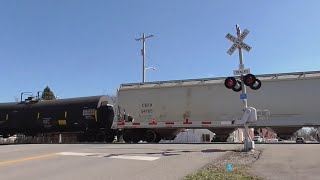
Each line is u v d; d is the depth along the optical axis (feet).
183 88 89.86
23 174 37.76
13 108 110.93
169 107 90.74
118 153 53.26
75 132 103.24
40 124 105.29
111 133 97.76
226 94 85.35
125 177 34.42
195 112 87.81
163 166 39.91
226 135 86.02
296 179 31.17
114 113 97.19
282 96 80.07
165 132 91.81
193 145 64.75
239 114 83.56
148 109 92.89
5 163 46.14
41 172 38.63
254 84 54.24
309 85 78.74
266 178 31.76
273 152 47.21
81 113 99.66
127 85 97.09
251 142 50.60
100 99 99.91
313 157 42.32
